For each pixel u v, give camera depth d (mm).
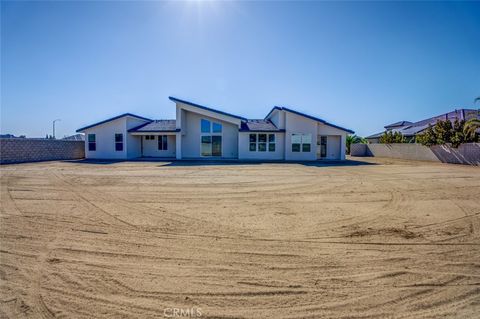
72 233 5621
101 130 28641
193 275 3928
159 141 30562
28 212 7191
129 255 4578
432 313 3096
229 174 15070
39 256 4539
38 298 3367
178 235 5508
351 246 4988
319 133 28125
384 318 3010
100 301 3301
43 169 17609
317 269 4113
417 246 5000
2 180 12734
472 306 3227
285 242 5168
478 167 20047
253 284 3689
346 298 3371
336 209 7562
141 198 8867
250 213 7125
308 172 16297
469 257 4547
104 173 15414
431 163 24125
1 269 4098
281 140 27438
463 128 23516
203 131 29000
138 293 3473
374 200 8703
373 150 37094
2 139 22984
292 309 3160
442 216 6906
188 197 9047
